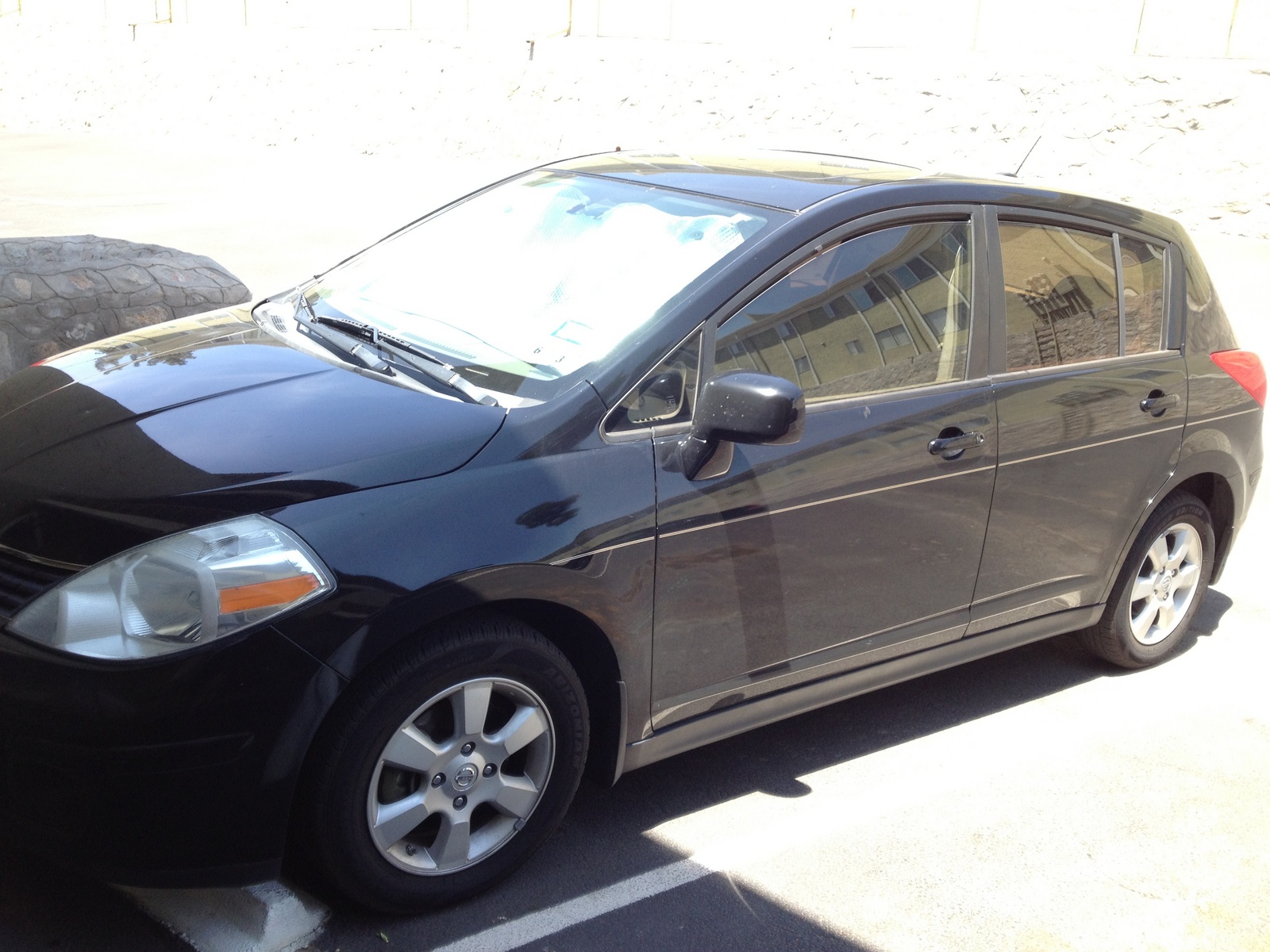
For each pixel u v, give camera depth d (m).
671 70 18.02
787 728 3.96
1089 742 4.02
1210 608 5.30
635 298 3.16
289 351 3.25
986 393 3.57
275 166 20.02
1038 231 3.85
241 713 2.39
